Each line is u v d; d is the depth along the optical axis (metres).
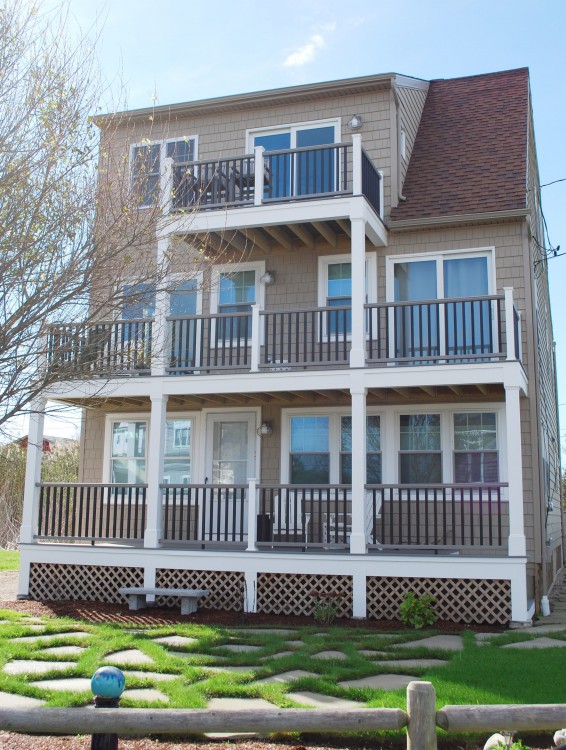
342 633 10.26
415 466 14.21
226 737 6.15
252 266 15.50
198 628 10.48
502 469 13.67
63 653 8.75
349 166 15.09
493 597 11.37
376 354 14.42
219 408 15.45
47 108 7.41
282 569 12.17
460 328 14.17
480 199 14.46
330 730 4.28
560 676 7.50
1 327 6.75
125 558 12.98
